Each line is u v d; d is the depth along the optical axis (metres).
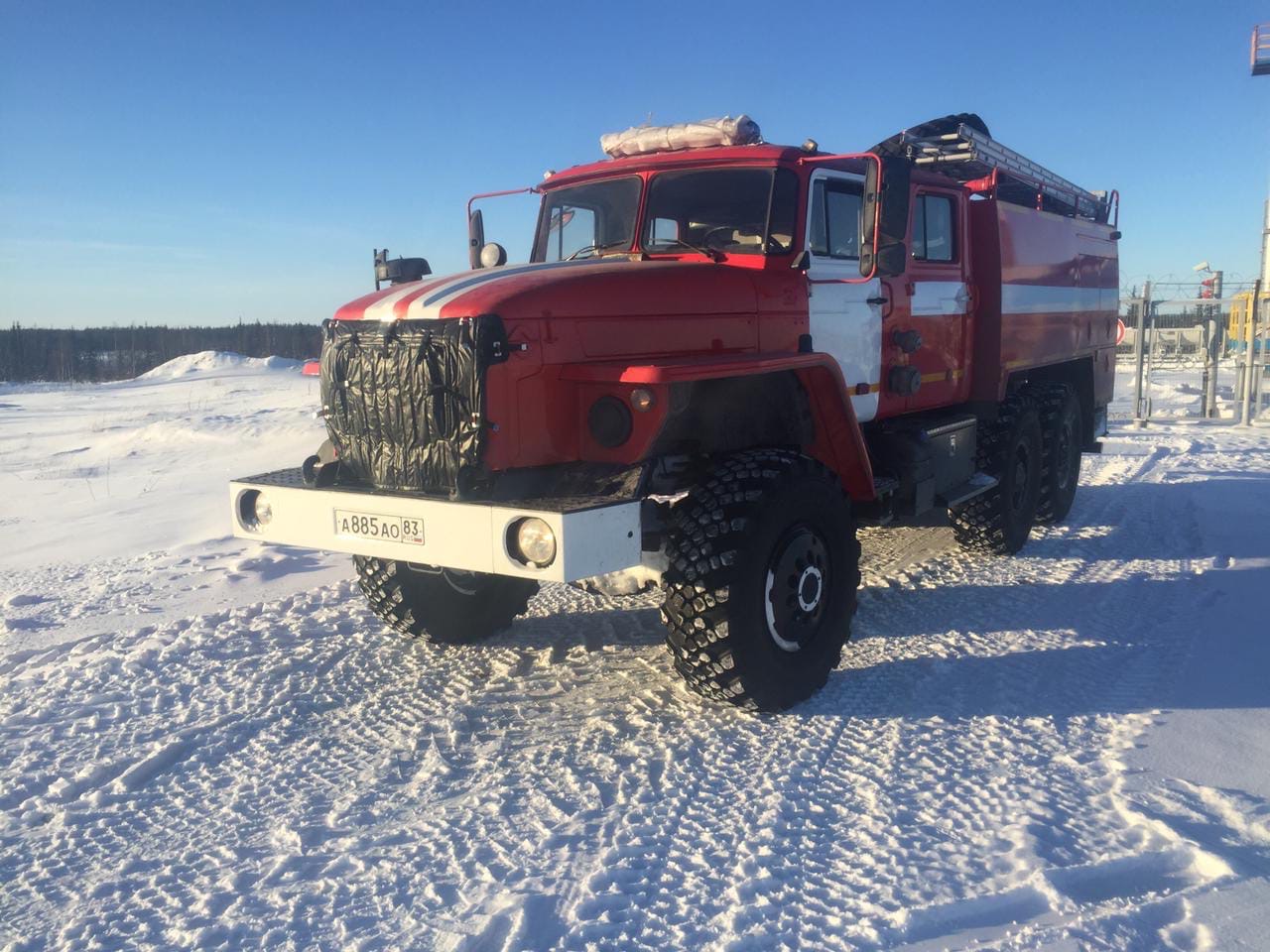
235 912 2.71
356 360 3.98
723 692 4.02
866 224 4.38
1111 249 9.30
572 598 6.05
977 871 2.84
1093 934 2.50
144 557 7.45
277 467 12.78
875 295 5.28
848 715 4.12
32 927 2.70
